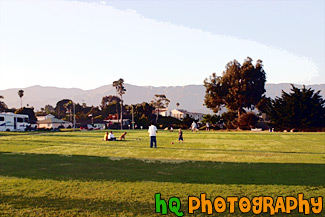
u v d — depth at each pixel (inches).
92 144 1016.2
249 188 356.5
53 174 446.6
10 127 2522.1
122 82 4527.6
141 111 5487.2
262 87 3412.9
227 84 3366.1
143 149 828.6
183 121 3720.5
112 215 267.1
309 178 411.2
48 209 282.2
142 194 330.6
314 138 1350.9
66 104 6766.7
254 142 1098.1
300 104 2642.7
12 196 323.3
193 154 700.0
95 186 367.6
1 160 603.2
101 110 6752.0
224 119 3545.8
